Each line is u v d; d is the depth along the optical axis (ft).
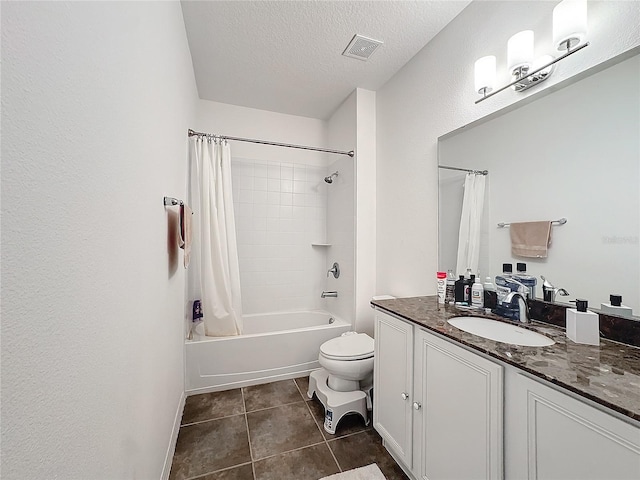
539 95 4.08
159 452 3.90
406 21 5.79
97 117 1.98
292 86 8.38
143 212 3.11
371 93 8.57
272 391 7.06
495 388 2.85
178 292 5.69
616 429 1.97
